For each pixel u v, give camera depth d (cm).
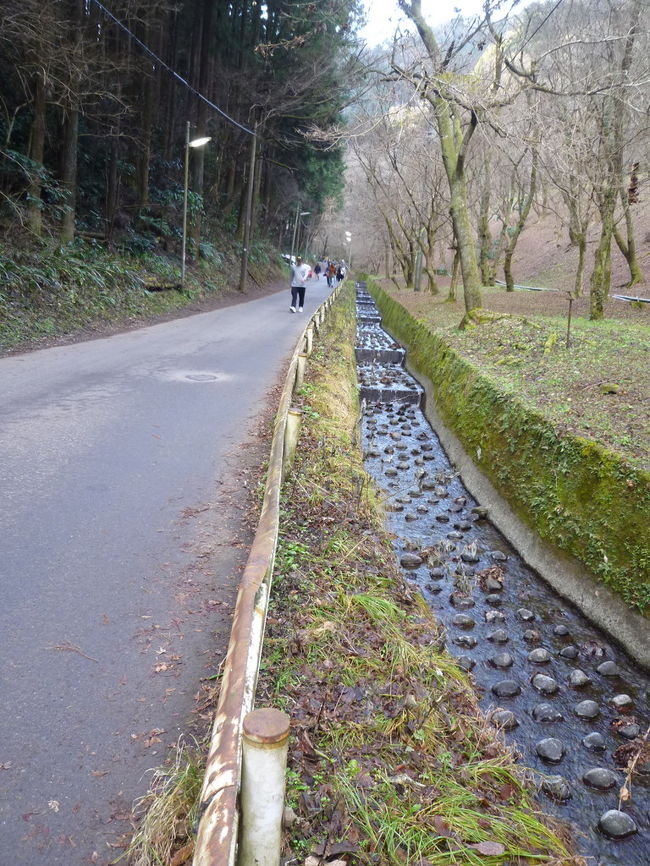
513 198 2472
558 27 1480
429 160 2366
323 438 735
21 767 252
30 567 402
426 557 662
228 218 3453
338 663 340
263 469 619
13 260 1349
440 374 1305
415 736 297
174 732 276
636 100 1252
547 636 534
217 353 1255
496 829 254
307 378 1009
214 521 496
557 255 3272
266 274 3747
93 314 1457
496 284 2950
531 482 707
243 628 234
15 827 226
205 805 163
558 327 1285
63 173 1686
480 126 1438
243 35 2769
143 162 2256
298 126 3064
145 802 240
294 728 284
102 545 441
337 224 8250
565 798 357
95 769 254
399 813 248
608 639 525
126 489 543
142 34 2103
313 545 480
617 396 788
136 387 916
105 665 317
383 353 1828
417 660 359
